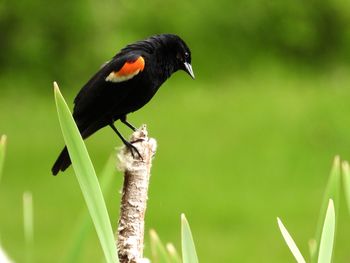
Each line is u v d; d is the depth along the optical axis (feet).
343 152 64.80
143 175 9.39
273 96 84.02
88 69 82.12
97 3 80.07
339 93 80.79
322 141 67.05
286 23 102.32
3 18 77.77
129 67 15.97
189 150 65.31
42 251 42.96
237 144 67.05
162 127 72.49
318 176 59.06
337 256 44.01
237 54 99.60
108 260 8.17
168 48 16.92
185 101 82.79
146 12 92.68
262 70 97.66
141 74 16.14
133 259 8.87
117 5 83.61
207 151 64.90
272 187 56.49
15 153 63.41
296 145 66.18
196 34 99.25
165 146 66.44
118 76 15.90
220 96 85.40
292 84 92.63
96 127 16.31
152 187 55.77
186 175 58.49
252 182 57.36
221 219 49.75
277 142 67.10
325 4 102.89
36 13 76.64
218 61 98.48
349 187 9.90
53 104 79.05
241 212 50.93
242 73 97.60
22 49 79.92
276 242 45.60
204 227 48.34
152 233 10.14
